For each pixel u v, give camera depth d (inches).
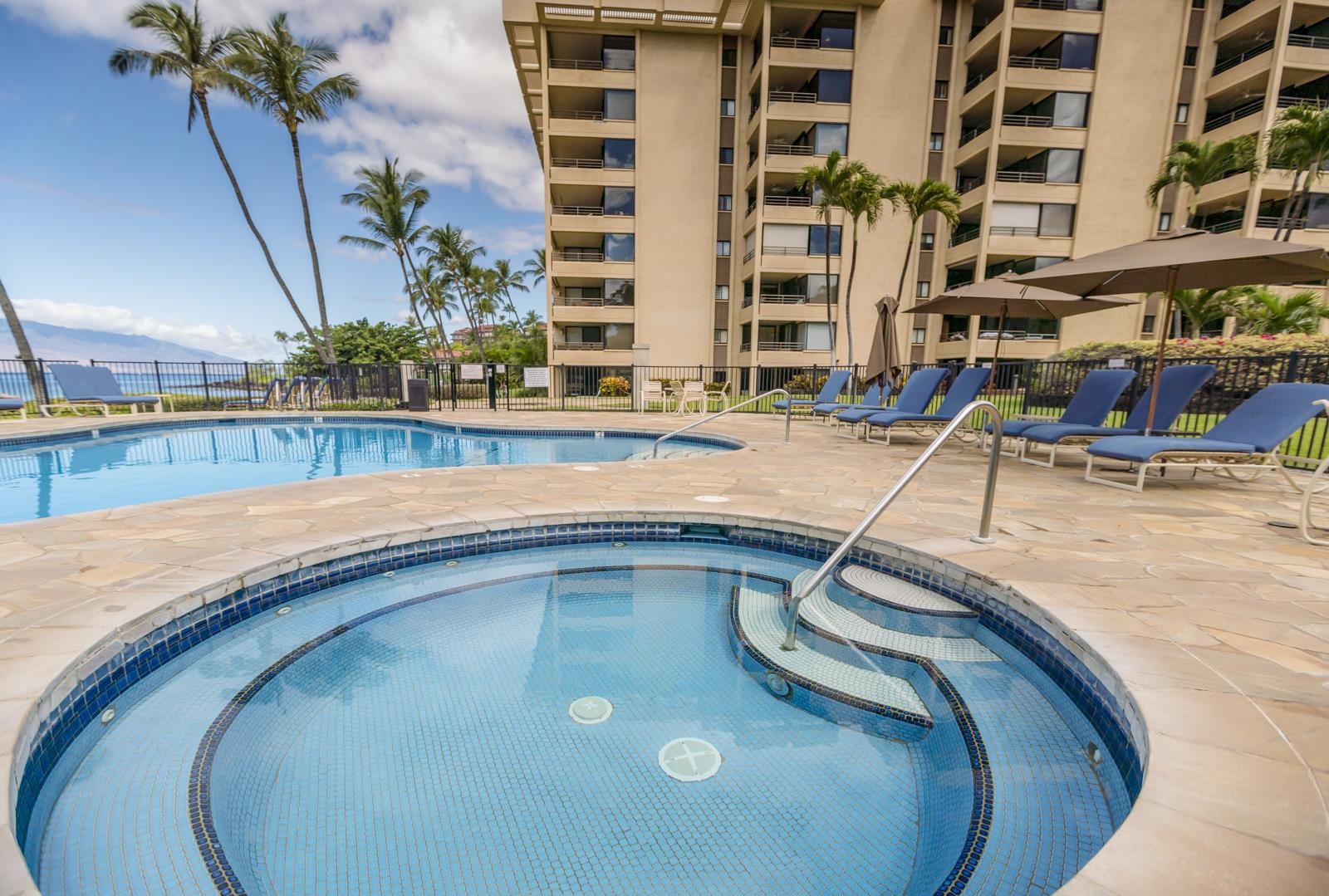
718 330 844.6
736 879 53.4
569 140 811.4
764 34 720.3
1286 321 562.6
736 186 819.4
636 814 61.6
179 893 49.7
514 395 687.1
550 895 51.8
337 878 53.1
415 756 70.8
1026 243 753.0
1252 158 644.7
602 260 832.9
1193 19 725.9
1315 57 670.5
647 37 778.2
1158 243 186.1
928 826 59.7
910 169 774.5
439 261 1207.6
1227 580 99.0
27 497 206.7
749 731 76.2
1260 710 58.3
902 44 753.6
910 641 99.3
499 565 136.7
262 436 389.7
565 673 91.0
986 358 781.9
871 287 796.0
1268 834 40.6
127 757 67.4
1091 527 134.4
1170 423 210.4
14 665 67.7
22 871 38.6
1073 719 76.2
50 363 422.9
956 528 133.3
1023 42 743.7
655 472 208.2
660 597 120.8
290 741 73.5
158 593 90.7
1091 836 56.2
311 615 107.8
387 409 545.0
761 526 144.8
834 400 414.9
